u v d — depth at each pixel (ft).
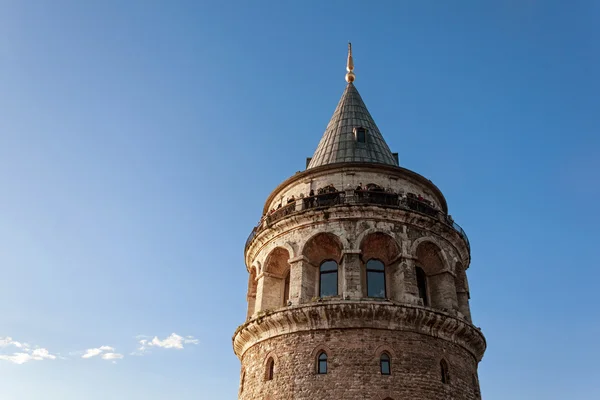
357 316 104.58
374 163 127.24
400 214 118.32
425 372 101.91
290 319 107.65
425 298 118.62
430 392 100.32
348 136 145.48
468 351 113.70
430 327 107.24
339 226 117.19
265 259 124.06
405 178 129.80
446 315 107.76
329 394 98.43
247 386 110.52
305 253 117.39
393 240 115.55
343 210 117.80
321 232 117.29
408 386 99.30
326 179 128.47
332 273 118.32
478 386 114.62
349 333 103.96
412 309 105.09
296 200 125.29
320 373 101.50
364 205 117.29
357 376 99.30
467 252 132.36
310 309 105.50
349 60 177.47
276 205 136.36
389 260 118.21
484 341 117.91
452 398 102.78
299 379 101.81
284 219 122.01
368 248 119.03
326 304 104.78
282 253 123.44
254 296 129.08
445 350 107.55
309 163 151.23
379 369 100.22
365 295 113.70
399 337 104.17
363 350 101.76
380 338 103.35
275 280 124.06
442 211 132.36
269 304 119.75
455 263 123.13
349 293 108.68
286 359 105.50
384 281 116.57
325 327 105.40
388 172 128.47
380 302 104.58
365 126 150.20
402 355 102.22
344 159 137.49
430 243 119.34
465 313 122.01
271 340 110.52
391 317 104.78
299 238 119.34
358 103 160.15
